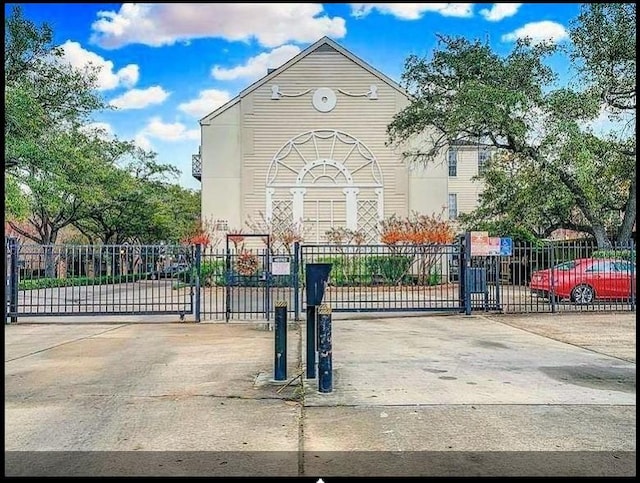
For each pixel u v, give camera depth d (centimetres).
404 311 1487
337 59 2927
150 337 1171
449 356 931
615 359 906
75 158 2762
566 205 2281
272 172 2908
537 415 595
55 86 2808
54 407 635
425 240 2542
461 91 2083
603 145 2027
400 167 2900
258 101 2922
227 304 1443
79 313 1384
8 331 1279
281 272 1397
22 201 2306
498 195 2592
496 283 1583
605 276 1709
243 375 796
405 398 662
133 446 511
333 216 2902
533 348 1011
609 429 550
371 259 1770
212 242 2852
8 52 2484
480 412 606
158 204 3847
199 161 3819
